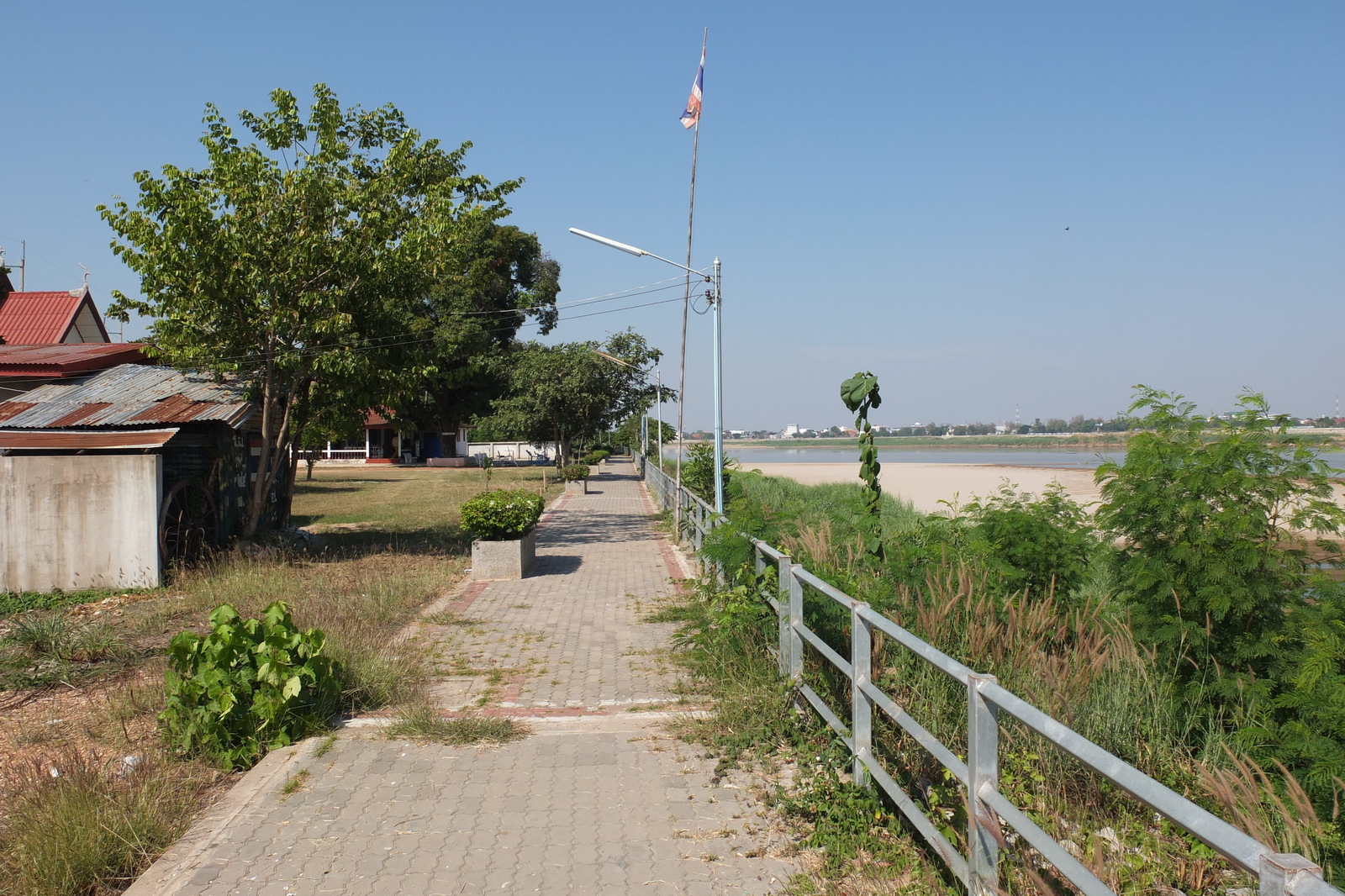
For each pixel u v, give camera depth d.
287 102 15.84
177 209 14.32
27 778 5.00
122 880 4.10
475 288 20.31
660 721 6.10
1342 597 5.14
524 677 7.42
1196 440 5.80
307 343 15.70
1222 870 3.67
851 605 4.51
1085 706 4.95
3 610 11.18
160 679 7.21
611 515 24.17
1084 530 7.32
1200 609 5.37
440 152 17.70
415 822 4.50
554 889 3.81
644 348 39.38
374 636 8.57
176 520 13.41
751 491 23.95
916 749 4.77
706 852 4.13
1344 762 4.07
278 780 5.07
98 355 19.81
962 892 3.48
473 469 54.97
